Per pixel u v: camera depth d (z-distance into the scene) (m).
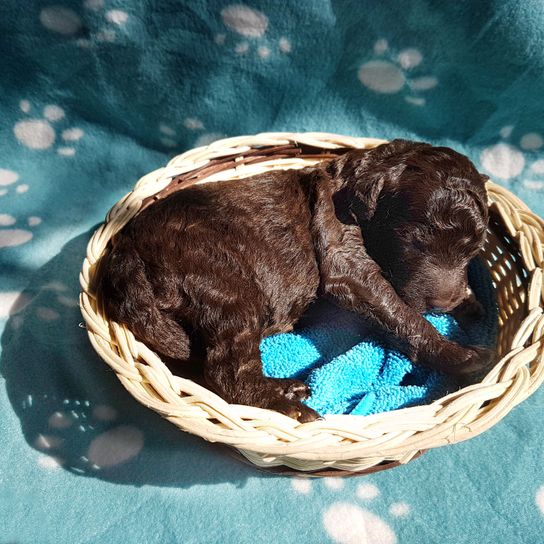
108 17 0.34
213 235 0.26
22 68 0.36
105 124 0.38
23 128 0.38
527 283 0.28
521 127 0.38
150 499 0.25
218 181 0.30
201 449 0.27
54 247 0.35
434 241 0.25
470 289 0.31
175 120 0.38
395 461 0.25
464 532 0.25
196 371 0.27
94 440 0.27
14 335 0.31
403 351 0.29
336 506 0.26
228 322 0.25
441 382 0.28
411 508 0.25
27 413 0.28
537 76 0.35
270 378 0.27
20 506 0.25
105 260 0.27
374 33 0.35
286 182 0.29
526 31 0.33
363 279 0.27
